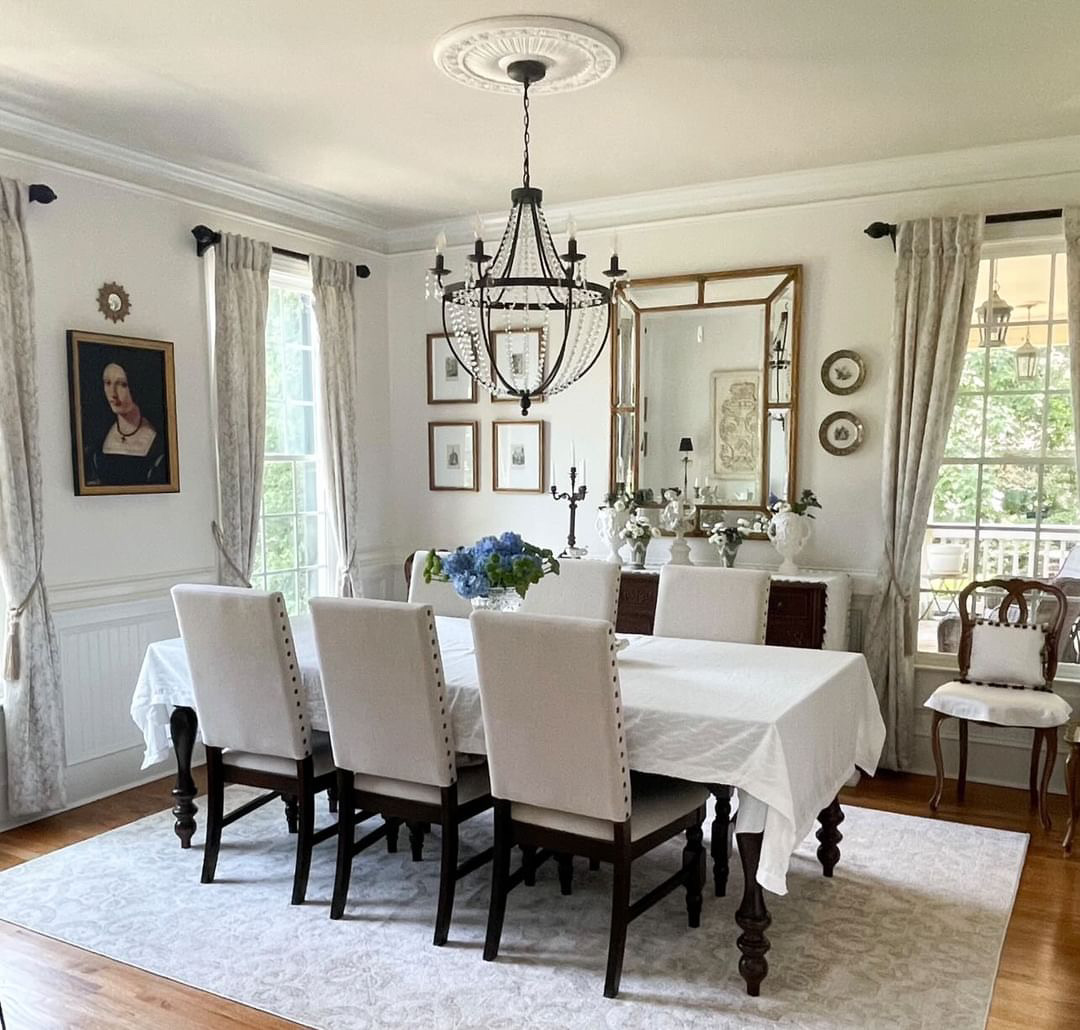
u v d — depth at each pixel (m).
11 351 3.47
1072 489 4.13
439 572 3.19
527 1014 2.38
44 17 2.75
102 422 3.90
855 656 3.13
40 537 3.59
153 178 4.14
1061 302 4.10
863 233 4.36
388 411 5.71
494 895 2.64
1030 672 3.77
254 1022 2.36
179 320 4.28
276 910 2.95
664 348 4.84
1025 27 2.81
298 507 5.14
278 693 2.90
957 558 4.36
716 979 2.54
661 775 2.83
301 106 3.51
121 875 3.21
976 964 2.61
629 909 2.49
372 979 2.55
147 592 4.15
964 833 3.56
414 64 3.10
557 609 3.73
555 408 5.19
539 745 2.48
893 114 3.59
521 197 3.09
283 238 4.89
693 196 4.71
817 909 2.94
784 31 2.84
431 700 2.64
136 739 4.12
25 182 3.61
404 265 5.60
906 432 4.20
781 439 4.60
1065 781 3.91
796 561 4.57
